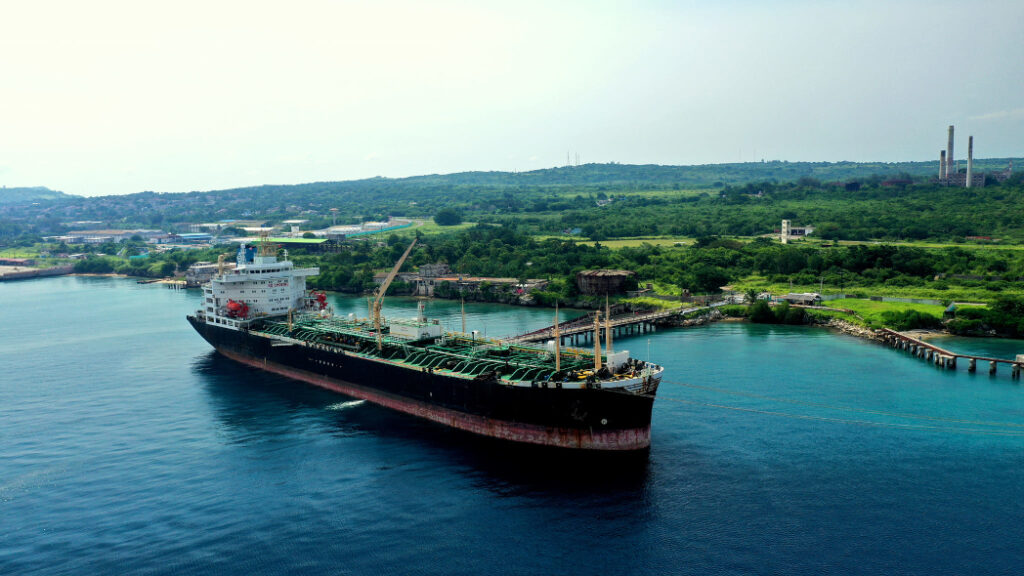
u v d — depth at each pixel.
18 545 57.34
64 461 74.81
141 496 65.81
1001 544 54.81
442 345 92.81
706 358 114.94
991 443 74.62
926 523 58.00
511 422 75.62
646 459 71.06
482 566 53.12
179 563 54.19
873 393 93.19
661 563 53.03
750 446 74.25
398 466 70.88
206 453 75.88
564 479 66.94
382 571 52.75
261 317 120.62
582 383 69.12
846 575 51.03
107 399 97.56
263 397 96.94
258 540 57.28
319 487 66.62
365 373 93.00
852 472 67.69
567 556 54.25
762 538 56.06
